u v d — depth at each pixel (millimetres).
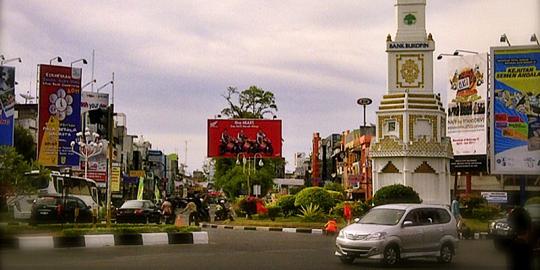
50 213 28484
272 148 70062
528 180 50375
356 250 18016
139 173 80750
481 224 39969
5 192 24359
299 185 89625
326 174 97375
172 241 23297
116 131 82875
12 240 19172
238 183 70688
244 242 25859
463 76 60969
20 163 24750
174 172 158000
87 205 32594
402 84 48906
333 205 41750
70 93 49062
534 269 14984
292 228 36438
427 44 48812
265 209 44656
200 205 46500
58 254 18625
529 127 40312
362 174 73125
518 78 40594
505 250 15531
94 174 57562
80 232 21250
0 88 42875
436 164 48000
